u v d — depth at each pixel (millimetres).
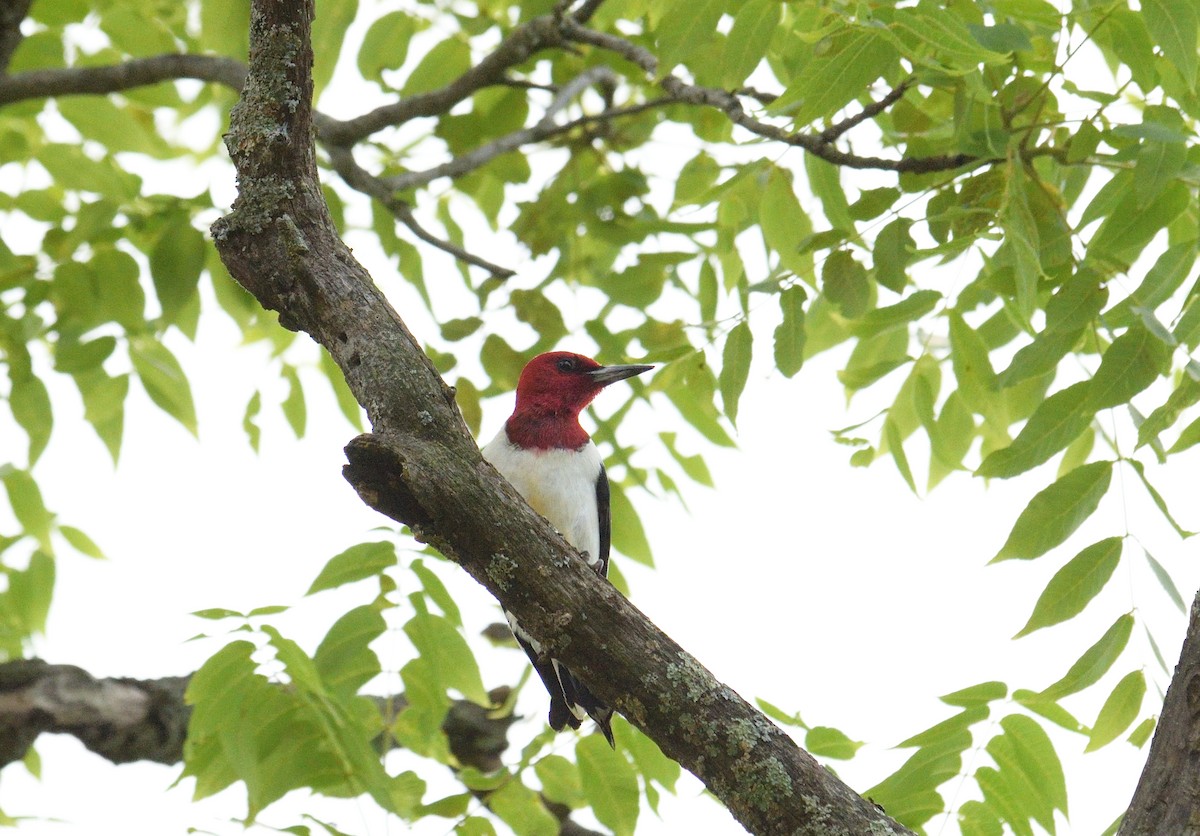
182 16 13930
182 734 10852
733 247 11570
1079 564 7434
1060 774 7539
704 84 11656
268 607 8477
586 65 14180
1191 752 5738
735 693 6078
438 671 8609
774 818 5809
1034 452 7895
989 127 8516
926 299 8953
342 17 12367
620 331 12375
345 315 6629
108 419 12906
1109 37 8352
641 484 11672
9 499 13352
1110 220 8344
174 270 12422
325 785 8391
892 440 9805
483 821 8750
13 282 12711
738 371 8703
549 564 6086
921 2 7078
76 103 13055
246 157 6820
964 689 7688
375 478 6125
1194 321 7703
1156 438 7703
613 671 6062
